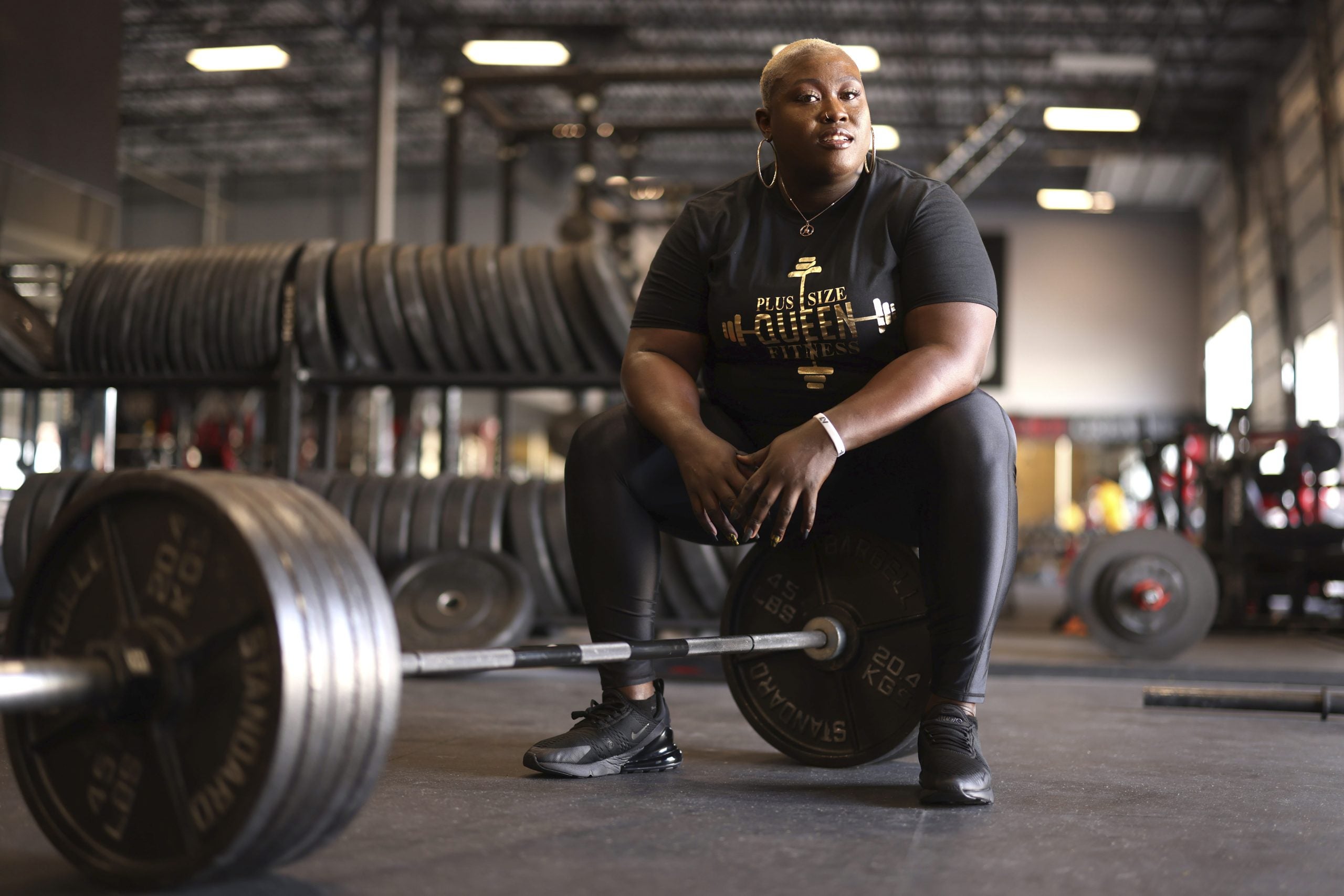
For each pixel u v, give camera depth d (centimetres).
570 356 387
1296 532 646
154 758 112
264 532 108
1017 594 1238
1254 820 155
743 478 161
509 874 121
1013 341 2241
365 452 1048
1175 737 243
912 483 176
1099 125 1562
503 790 167
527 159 2088
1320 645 569
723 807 157
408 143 2138
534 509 398
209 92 1962
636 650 160
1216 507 719
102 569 118
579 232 797
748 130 943
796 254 180
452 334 384
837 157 175
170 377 393
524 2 1614
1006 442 167
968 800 158
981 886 119
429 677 359
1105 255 2233
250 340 385
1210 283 2166
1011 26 1659
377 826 143
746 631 198
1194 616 426
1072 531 1636
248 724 106
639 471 179
